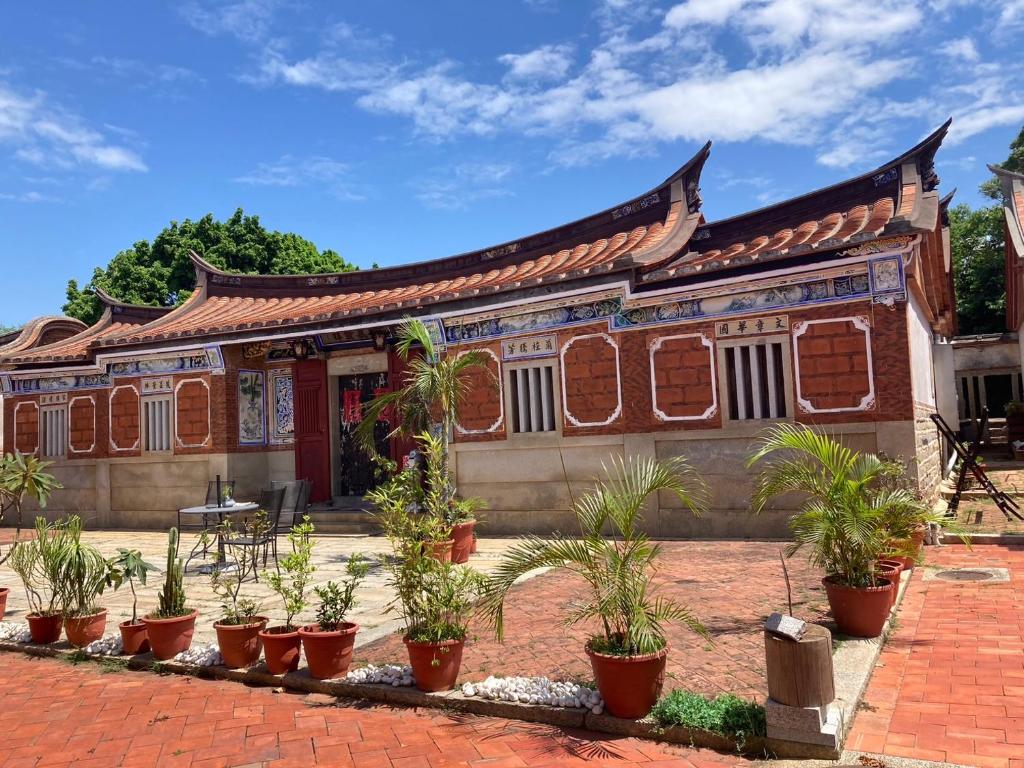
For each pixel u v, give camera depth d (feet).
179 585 21.65
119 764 14.23
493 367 40.50
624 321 36.52
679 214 41.06
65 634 23.66
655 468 17.24
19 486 31.32
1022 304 54.24
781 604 22.04
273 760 13.97
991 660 16.97
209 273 61.93
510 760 13.33
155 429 52.37
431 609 17.02
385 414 49.06
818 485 19.90
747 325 33.65
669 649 18.26
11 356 55.62
